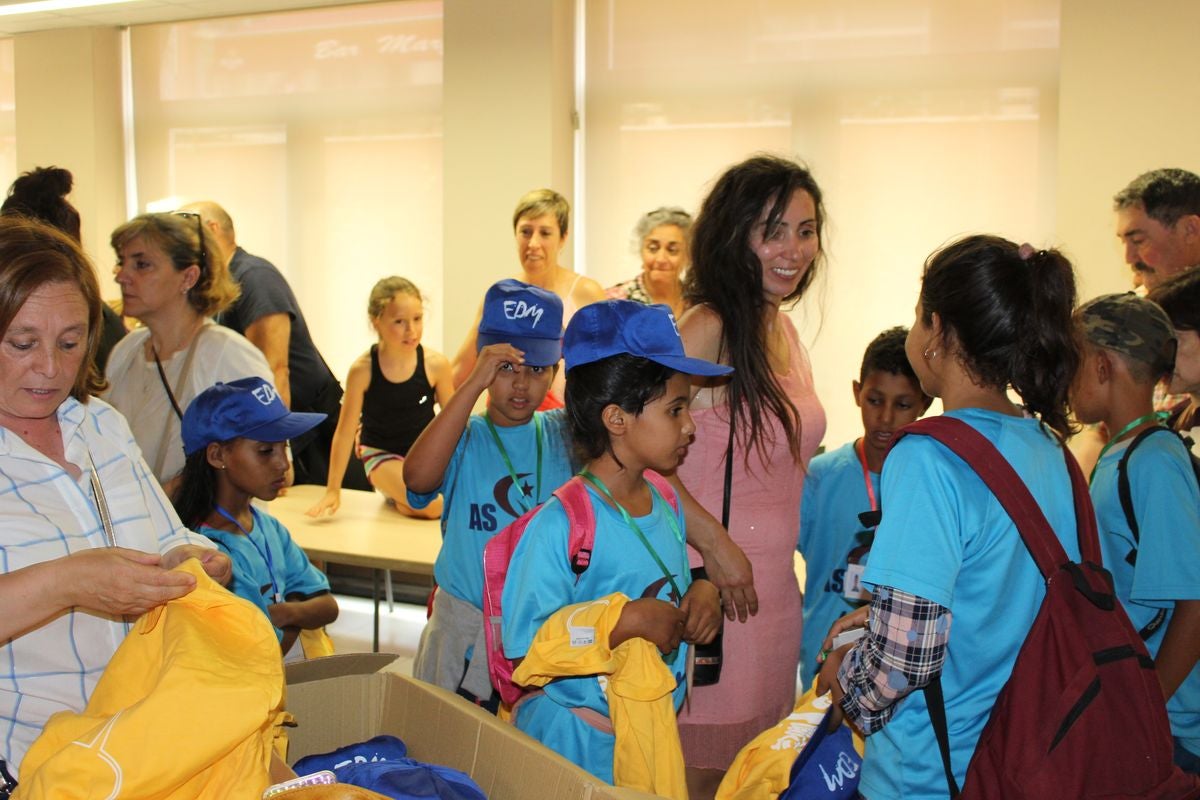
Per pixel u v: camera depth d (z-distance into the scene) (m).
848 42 5.21
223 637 1.22
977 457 1.37
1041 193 4.97
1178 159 4.49
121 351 2.72
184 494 2.22
